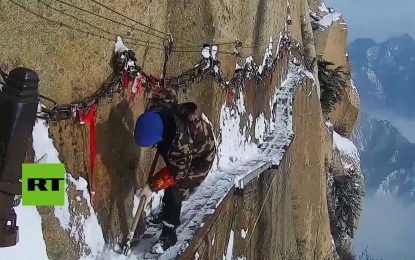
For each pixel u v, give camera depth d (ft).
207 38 29.84
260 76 45.78
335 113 104.83
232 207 32.83
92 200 17.97
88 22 17.46
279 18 56.70
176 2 25.77
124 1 19.57
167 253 19.31
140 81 20.97
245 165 36.17
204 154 19.12
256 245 40.55
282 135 48.75
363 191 106.52
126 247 18.99
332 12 110.93
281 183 48.47
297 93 61.82
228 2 33.78
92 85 18.12
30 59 15.07
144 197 18.98
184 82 26.68
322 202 71.31
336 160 96.32
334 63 102.89
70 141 16.99
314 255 65.72
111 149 19.49
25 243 14.08
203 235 22.25
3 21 13.88
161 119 18.04
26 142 12.15
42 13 15.31
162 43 23.95
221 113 34.09
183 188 19.20
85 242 17.42
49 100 15.43
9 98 11.71
